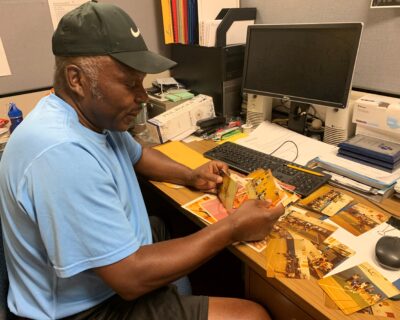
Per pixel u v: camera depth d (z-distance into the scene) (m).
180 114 1.53
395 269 0.76
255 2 1.70
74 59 0.73
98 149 0.82
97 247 0.73
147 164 1.21
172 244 0.82
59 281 0.82
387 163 1.08
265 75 1.49
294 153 1.30
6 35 1.52
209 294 1.61
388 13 1.25
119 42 0.73
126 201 0.90
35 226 0.77
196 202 1.08
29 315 0.85
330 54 1.27
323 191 1.08
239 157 1.29
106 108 0.78
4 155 0.77
